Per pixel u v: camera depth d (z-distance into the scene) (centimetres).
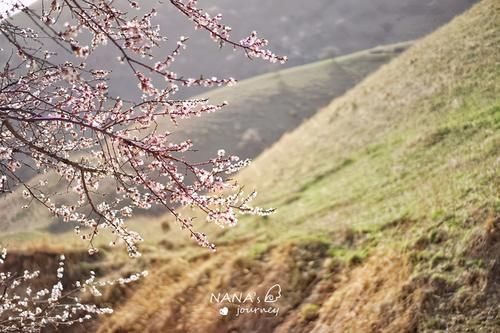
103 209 505
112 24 423
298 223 1766
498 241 941
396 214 1355
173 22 13375
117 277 1589
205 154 5219
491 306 845
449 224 1088
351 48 15962
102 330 1352
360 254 1277
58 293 733
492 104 1739
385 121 2402
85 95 469
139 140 452
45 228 2461
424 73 2581
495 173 1166
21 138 411
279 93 7438
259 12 16988
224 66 12788
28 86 472
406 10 17562
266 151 3453
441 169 1464
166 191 455
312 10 17288
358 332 980
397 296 985
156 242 1914
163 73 405
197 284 1470
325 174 2250
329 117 3133
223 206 462
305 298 1233
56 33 298
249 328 1213
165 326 1326
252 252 1548
